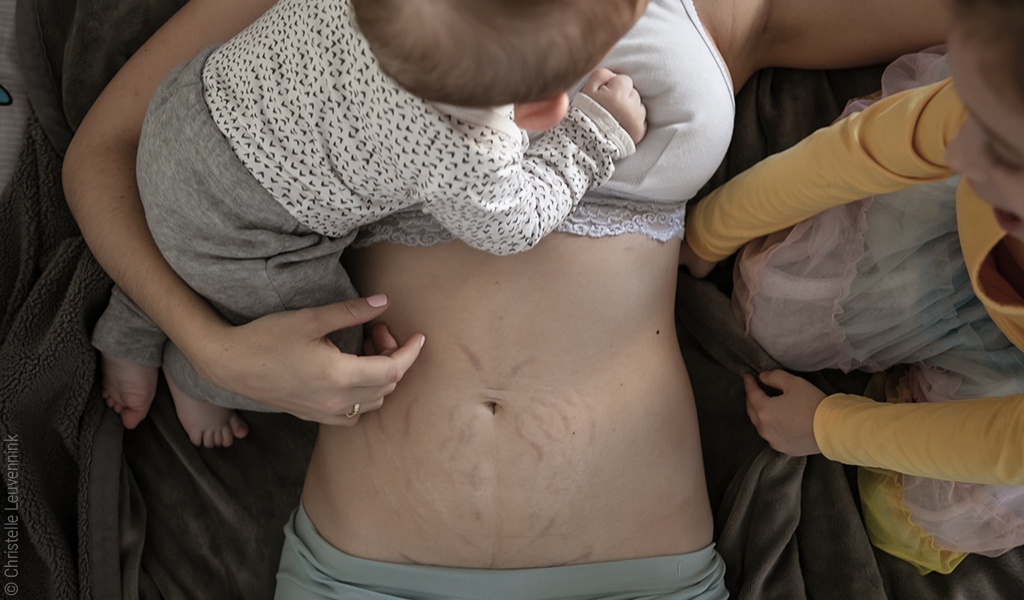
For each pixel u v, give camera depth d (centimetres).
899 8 113
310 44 79
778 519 124
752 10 113
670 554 112
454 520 107
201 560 128
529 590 109
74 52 122
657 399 110
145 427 133
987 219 81
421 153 77
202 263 95
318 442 118
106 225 104
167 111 89
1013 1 48
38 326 120
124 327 117
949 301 107
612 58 99
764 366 126
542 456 105
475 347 103
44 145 124
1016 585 122
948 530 115
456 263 102
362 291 109
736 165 131
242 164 85
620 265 105
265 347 96
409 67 64
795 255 112
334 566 111
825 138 98
